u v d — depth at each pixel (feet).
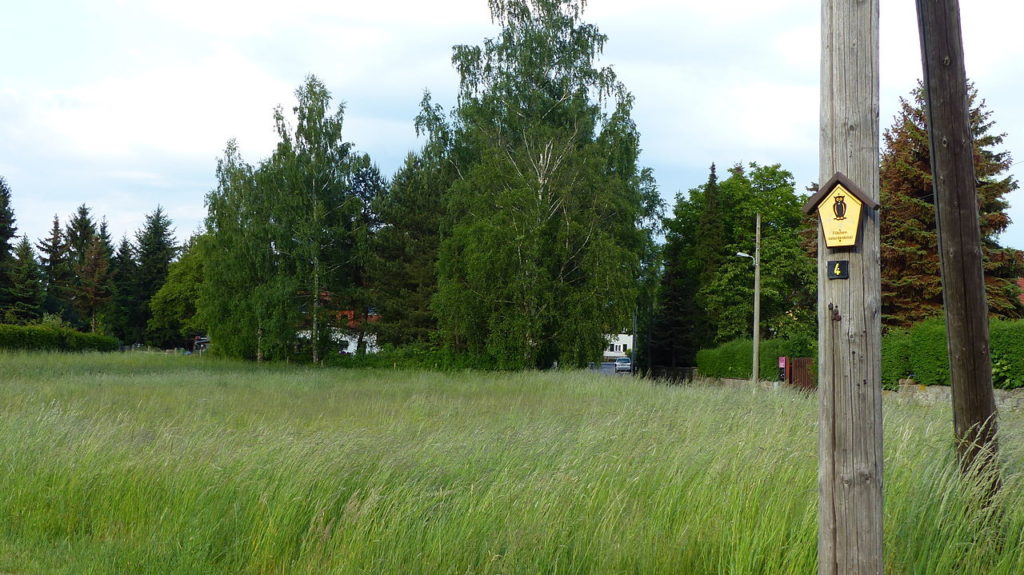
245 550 20.22
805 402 45.93
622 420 33.32
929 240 96.63
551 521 19.02
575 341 125.90
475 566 18.30
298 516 20.92
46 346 152.35
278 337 149.28
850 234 13.24
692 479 21.94
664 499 20.56
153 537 20.56
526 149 132.16
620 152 136.87
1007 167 96.22
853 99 13.46
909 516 17.54
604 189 127.85
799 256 155.43
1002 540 17.51
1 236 213.46
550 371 111.14
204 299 166.50
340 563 18.70
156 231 274.57
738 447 23.91
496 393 74.79
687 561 17.65
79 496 23.75
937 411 32.81
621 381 85.56
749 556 17.10
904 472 19.79
